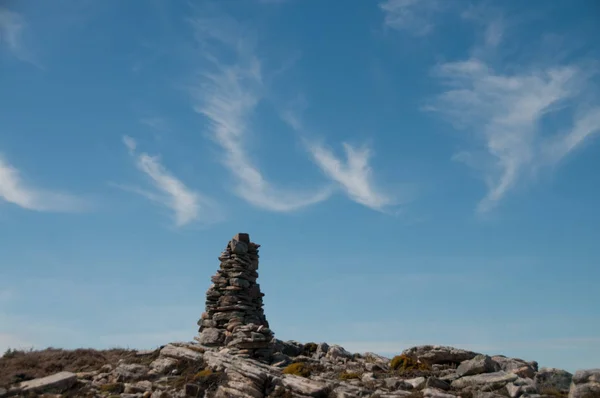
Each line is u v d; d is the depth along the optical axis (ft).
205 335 139.85
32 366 131.03
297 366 121.08
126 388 117.08
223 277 151.33
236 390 107.34
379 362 132.16
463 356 117.50
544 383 99.86
